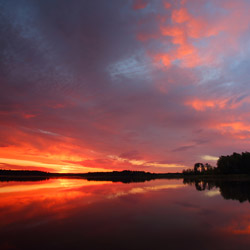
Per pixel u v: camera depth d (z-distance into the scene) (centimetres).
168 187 4609
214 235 1223
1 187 4459
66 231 1284
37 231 1277
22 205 2139
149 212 1830
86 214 1741
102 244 1074
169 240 1139
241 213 1797
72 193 3256
